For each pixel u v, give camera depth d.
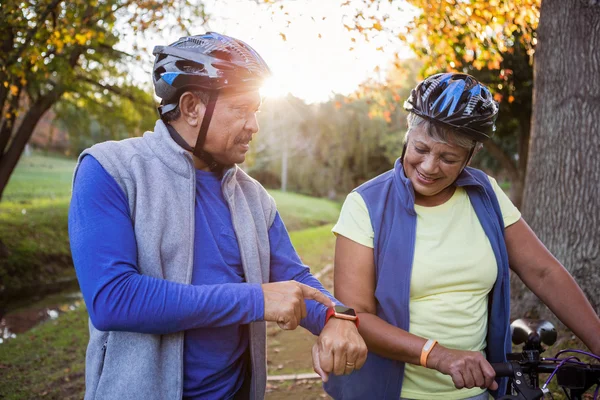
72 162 34.69
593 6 4.03
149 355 1.40
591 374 1.49
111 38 10.70
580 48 4.09
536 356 1.51
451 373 1.54
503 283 1.80
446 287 1.76
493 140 15.99
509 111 14.28
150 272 1.41
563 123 4.14
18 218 15.90
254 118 1.55
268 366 5.14
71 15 7.34
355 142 31.72
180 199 1.49
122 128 14.86
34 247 13.80
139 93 13.34
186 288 1.36
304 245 15.50
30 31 7.11
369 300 1.78
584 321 1.80
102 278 1.31
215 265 1.52
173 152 1.51
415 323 1.78
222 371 1.56
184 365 1.50
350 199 1.85
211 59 1.46
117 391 1.39
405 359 1.66
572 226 4.08
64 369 5.82
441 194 1.84
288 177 36.97
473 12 5.63
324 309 1.53
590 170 4.05
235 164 1.62
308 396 4.29
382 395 1.77
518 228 1.88
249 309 1.37
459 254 1.76
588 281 3.97
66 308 10.43
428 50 6.51
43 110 12.14
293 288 1.42
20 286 12.10
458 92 1.61
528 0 5.29
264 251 1.68
